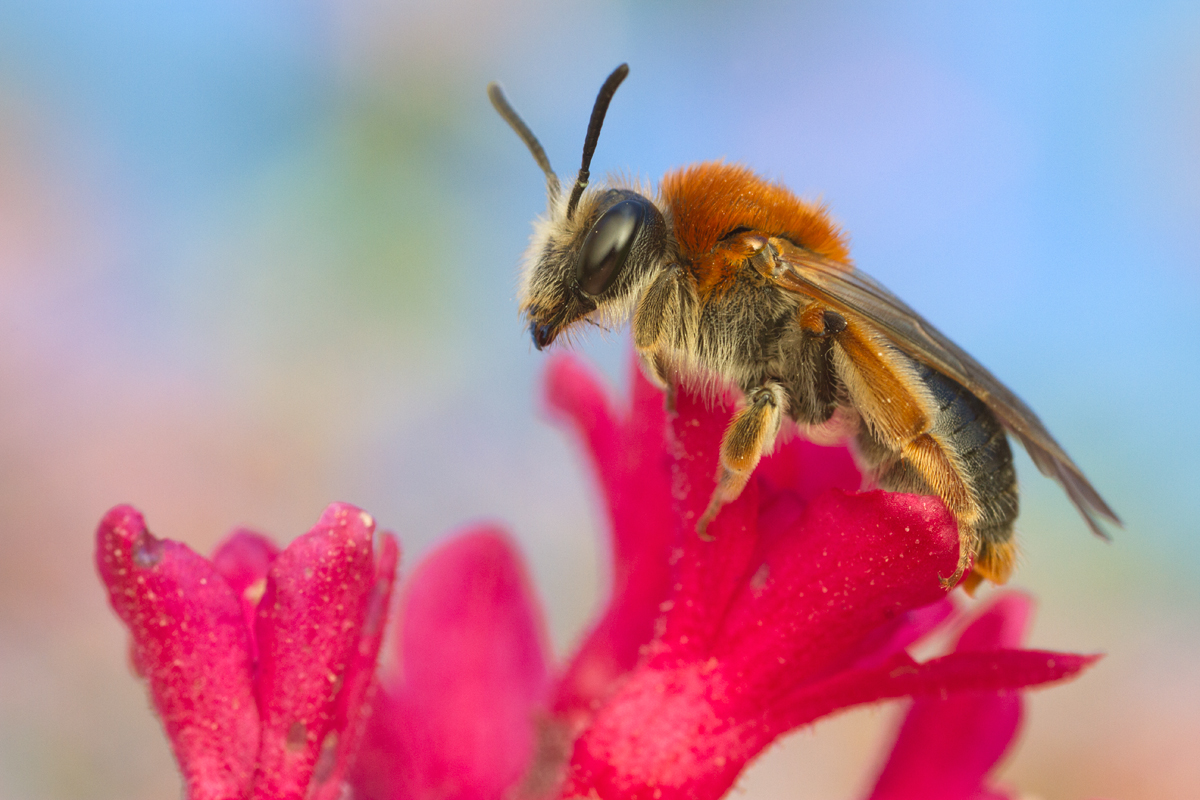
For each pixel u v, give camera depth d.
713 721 0.07
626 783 0.07
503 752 0.08
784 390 0.08
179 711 0.07
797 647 0.07
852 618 0.07
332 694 0.07
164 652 0.07
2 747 0.10
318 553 0.07
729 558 0.07
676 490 0.08
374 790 0.08
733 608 0.07
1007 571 0.08
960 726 0.08
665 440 0.08
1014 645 0.08
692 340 0.08
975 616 0.08
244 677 0.07
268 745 0.07
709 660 0.07
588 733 0.07
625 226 0.08
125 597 0.07
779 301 0.08
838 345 0.08
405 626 0.08
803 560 0.07
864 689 0.07
